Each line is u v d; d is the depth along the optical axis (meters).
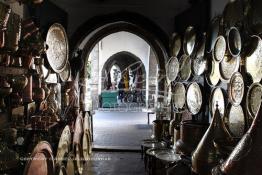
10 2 2.01
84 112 4.32
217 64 2.62
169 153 3.11
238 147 1.38
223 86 2.51
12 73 2.04
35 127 2.46
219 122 1.94
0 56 1.84
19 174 1.85
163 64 4.71
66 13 4.18
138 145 5.30
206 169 1.82
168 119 4.34
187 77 3.39
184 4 3.89
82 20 4.30
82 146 3.88
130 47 11.82
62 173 2.68
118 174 3.75
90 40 4.80
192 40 3.27
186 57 3.43
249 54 2.03
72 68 4.25
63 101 3.79
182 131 2.61
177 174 2.56
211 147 1.86
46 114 2.87
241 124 2.10
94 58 11.08
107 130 6.98
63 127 2.96
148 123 7.83
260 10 1.89
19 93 2.07
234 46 2.20
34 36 2.25
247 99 1.96
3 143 1.75
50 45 2.91
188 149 2.45
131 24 4.71
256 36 1.88
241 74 2.09
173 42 3.90
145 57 11.72
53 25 2.95
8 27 1.83
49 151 2.12
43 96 2.40
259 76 1.88
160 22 4.29
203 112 2.95
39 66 2.52
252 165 1.27
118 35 11.59
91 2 4.01
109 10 4.29
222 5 2.67
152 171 3.31
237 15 2.22
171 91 4.02
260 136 1.31
